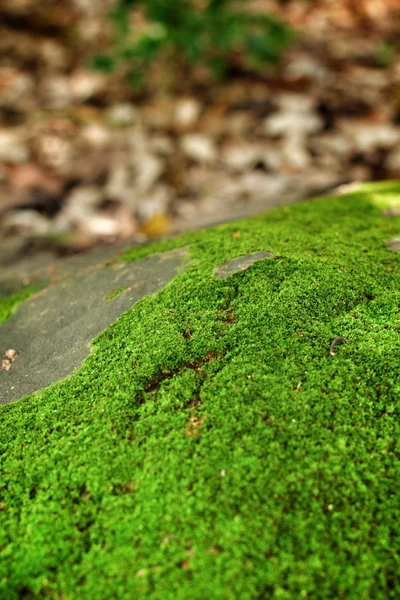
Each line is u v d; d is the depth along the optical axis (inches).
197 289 17.1
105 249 23.0
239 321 16.3
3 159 37.4
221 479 14.3
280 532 13.7
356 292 16.6
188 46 37.8
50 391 16.1
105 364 16.3
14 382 16.7
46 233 31.4
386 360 15.4
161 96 44.0
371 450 14.4
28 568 13.9
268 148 37.8
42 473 14.8
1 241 30.5
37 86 45.9
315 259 17.5
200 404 15.2
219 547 13.7
